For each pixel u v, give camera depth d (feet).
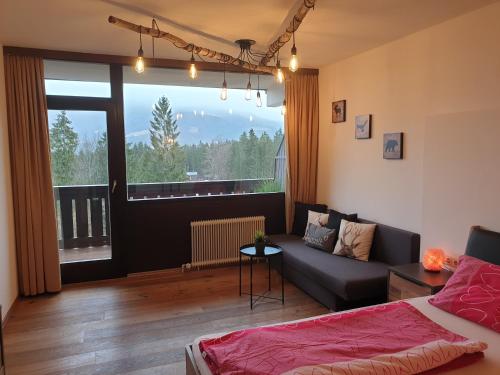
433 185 10.15
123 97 13.41
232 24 9.82
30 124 11.88
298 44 11.96
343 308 10.69
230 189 15.60
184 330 9.88
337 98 14.58
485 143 8.77
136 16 9.23
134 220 13.94
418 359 5.10
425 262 9.59
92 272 13.55
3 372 7.25
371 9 8.91
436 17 9.50
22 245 11.92
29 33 10.46
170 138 14.47
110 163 13.38
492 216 8.67
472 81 9.16
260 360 5.30
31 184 11.94
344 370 4.78
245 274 14.34
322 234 13.11
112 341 9.32
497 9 8.51
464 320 6.93
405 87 11.26
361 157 13.37
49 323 10.28
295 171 15.75
